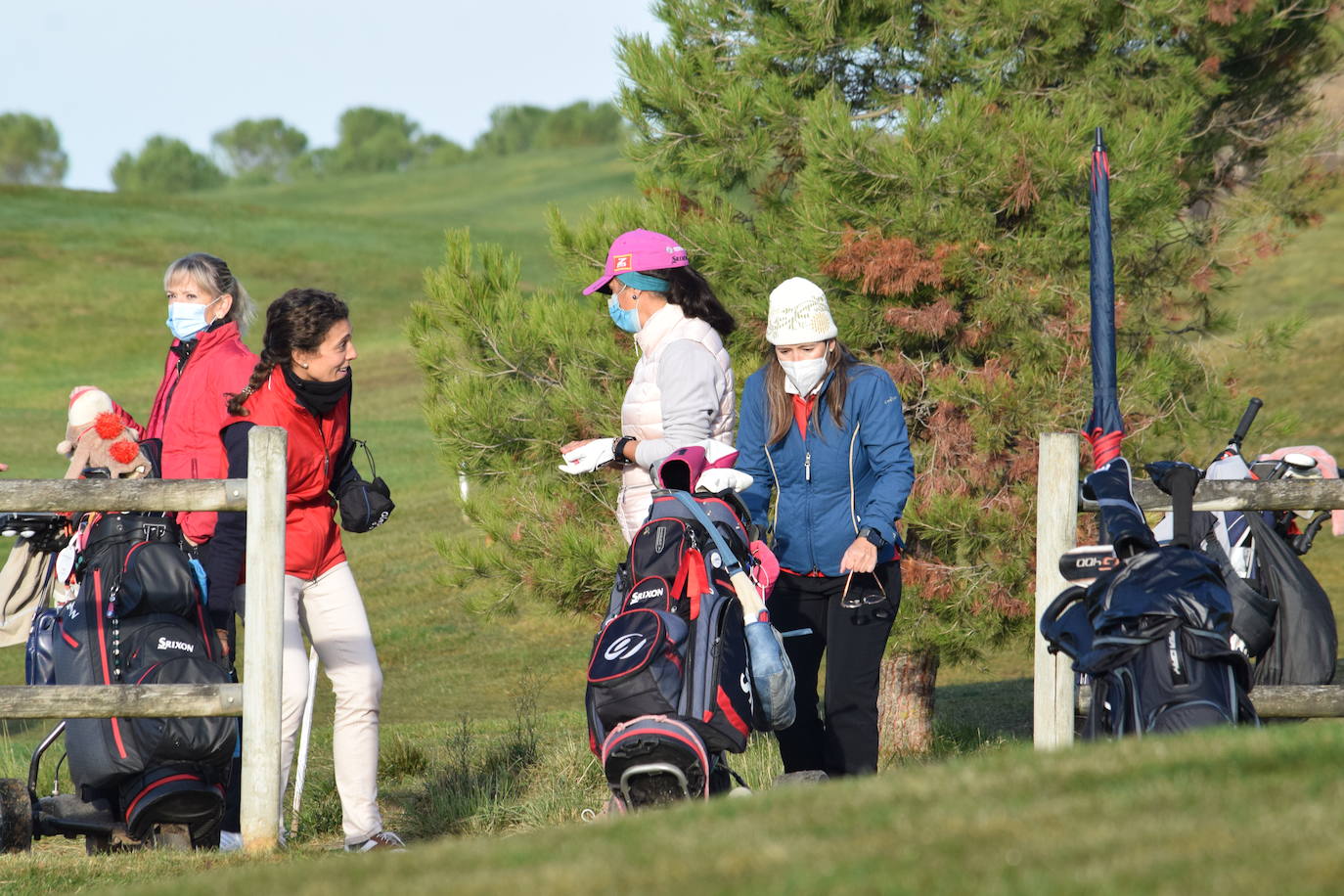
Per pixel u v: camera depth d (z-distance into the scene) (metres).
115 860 16.30
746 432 19.81
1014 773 11.73
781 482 19.64
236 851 16.80
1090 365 28.89
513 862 10.88
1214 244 32.66
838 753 19.41
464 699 48.59
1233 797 10.12
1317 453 20.33
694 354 19.08
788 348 19.08
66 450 21.55
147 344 156.88
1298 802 9.84
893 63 32.84
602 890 9.45
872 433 19.09
